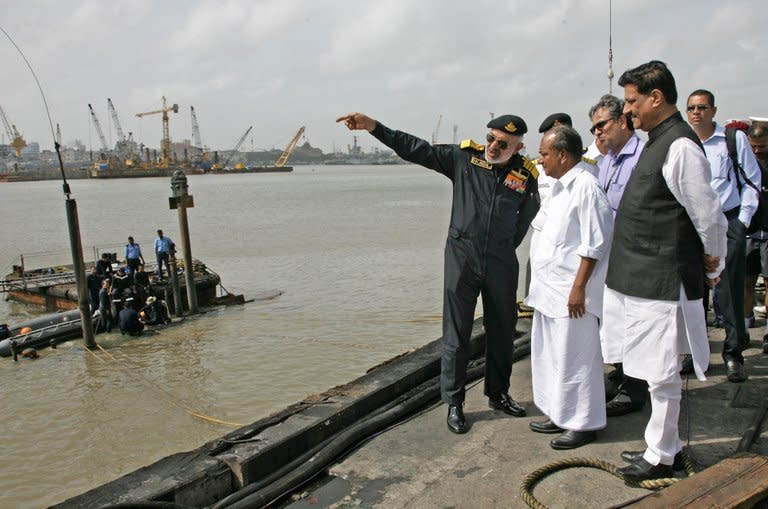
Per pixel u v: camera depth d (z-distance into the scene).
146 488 3.27
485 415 4.29
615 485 3.26
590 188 3.57
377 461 3.74
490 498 3.24
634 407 4.12
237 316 17.69
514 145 3.94
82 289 15.06
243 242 33.84
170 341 15.55
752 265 5.67
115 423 10.61
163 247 20.25
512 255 4.09
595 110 4.36
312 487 3.53
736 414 3.97
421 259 26.69
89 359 14.38
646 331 3.06
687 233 2.96
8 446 9.82
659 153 2.96
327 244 32.25
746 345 5.21
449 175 4.20
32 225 46.06
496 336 4.19
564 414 3.72
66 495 8.32
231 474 3.52
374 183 124.69
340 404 4.29
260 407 11.02
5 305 21.05
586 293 3.64
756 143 5.23
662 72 2.95
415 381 4.94
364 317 16.89
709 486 2.81
